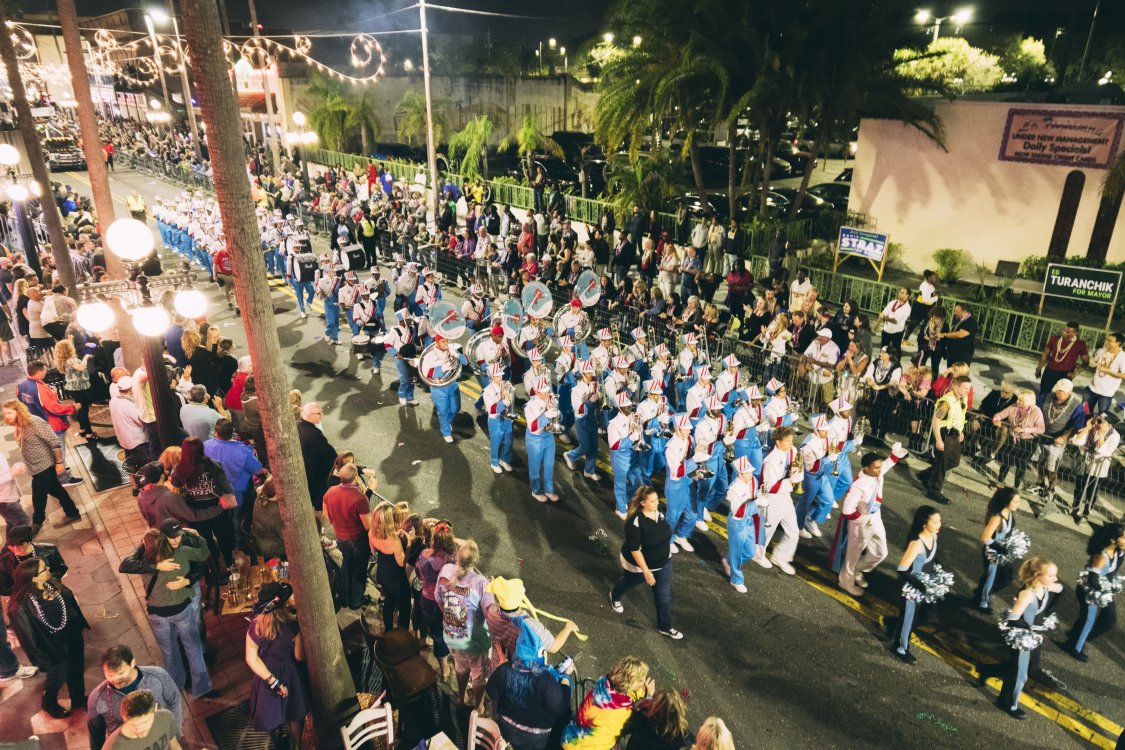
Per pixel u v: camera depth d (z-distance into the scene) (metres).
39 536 9.46
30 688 7.17
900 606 7.92
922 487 10.71
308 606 5.79
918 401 11.17
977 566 9.04
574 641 7.87
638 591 8.70
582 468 11.39
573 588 8.73
